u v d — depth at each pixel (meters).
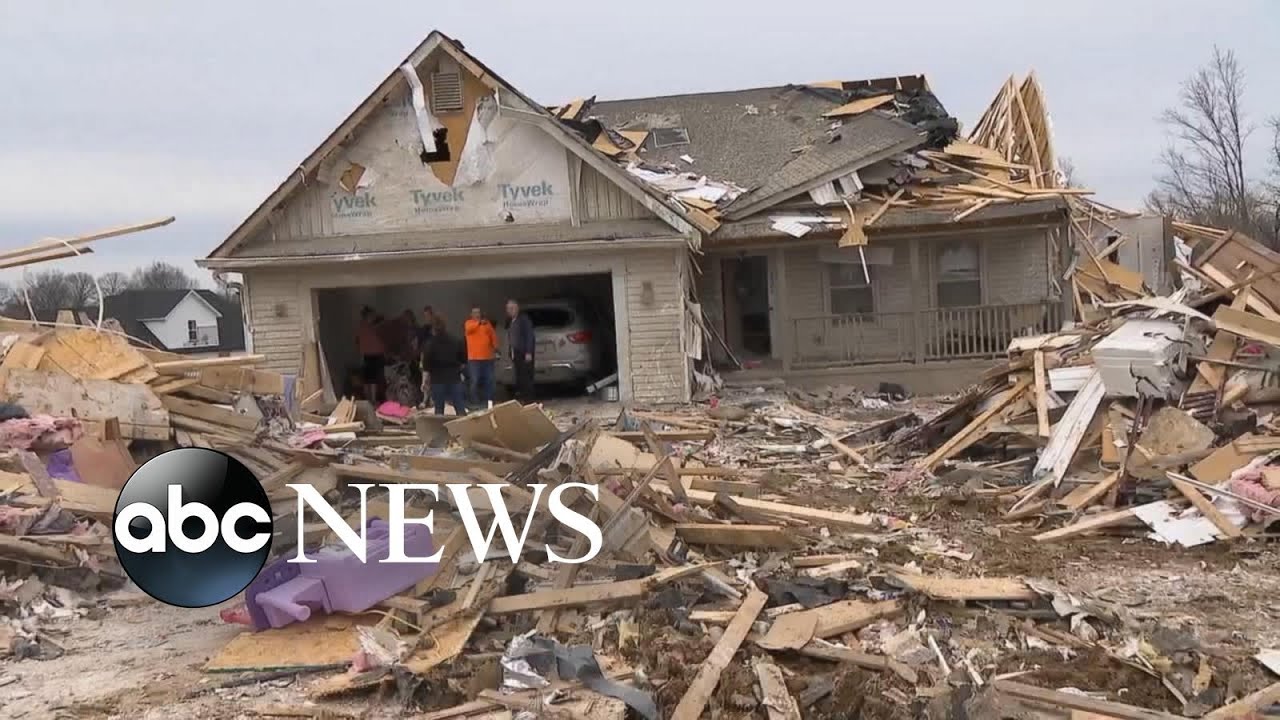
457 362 17.16
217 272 19.84
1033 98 25.86
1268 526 9.00
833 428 15.91
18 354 10.82
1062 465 10.81
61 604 7.66
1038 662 6.41
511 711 5.73
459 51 18.91
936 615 7.16
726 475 11.03
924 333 21.25
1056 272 21.22
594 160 18.92
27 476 8.78
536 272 19.41
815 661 6.41
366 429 15.33
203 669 6.47
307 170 19.30
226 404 12.01
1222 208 51.38
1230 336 11.52
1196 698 5.82
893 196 22.12
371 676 6.18
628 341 19.36
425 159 19.48
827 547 8.98
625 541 8.12
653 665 6.31
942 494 11.20
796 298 22.31
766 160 25.20
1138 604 7.50
